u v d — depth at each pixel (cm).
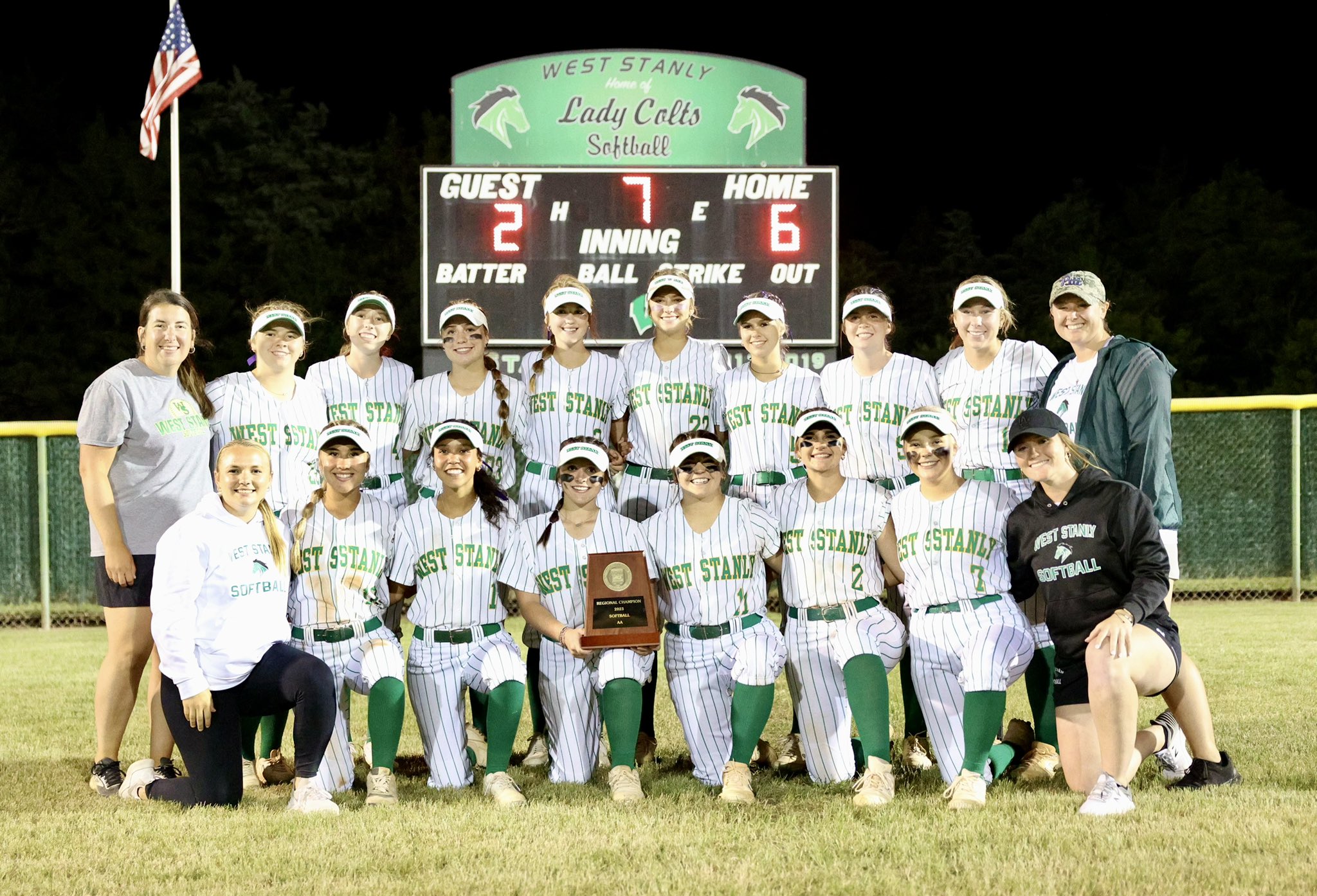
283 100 2761
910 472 597
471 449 541
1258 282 2556
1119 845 412
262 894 383
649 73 1193
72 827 464
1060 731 502
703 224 1153
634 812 481
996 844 419
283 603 514
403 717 523
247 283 2616
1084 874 383
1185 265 2664
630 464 642
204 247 2634
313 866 411
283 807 505
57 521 1197
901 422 596
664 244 1152
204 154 2688
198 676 488
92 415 541
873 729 505
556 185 1150
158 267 2567
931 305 2964
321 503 540
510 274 1148
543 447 637
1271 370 2533
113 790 534
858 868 400
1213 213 2650
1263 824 431
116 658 541
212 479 587
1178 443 1272
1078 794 496
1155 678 472
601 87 1191
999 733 582
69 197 2589
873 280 3034
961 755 520
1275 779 508
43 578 1177
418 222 2805
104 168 2598
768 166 1159
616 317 1154
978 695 489
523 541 560
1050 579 498
